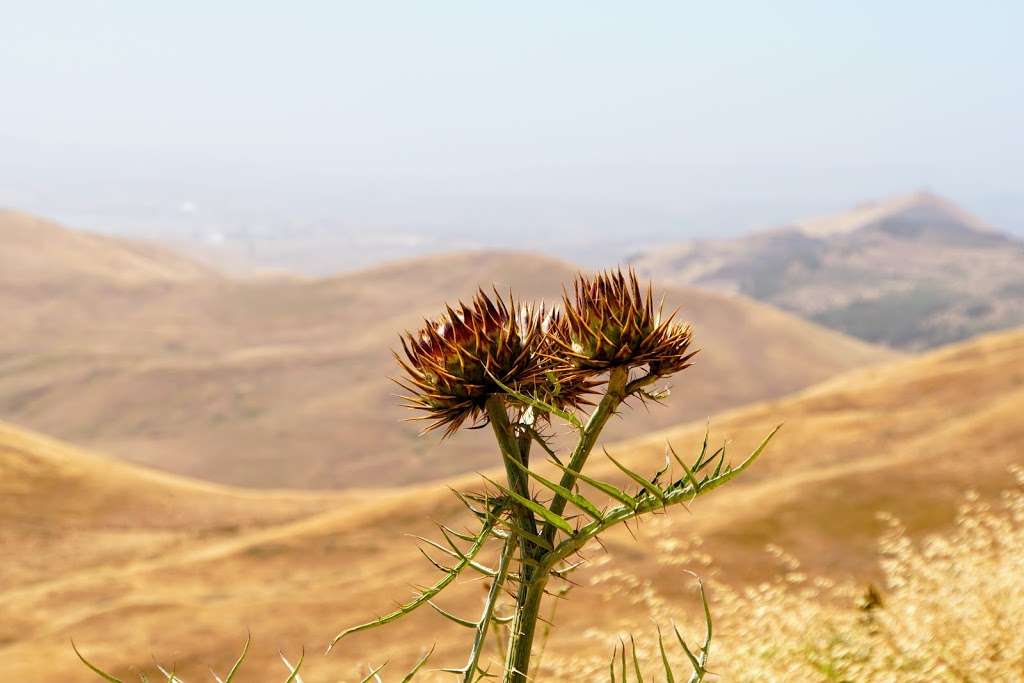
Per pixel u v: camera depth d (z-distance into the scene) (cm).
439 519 4231
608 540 2242
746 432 5138
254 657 2475
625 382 238
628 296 241
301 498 7969
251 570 4150
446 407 246
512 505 222
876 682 391
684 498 205
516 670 210
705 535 2878
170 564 4325
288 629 2731
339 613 2809
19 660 2767
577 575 1884
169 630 2912
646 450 4759
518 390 243
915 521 2980
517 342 245
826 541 2834
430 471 18562
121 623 3091
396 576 3291
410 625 2294
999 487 3222
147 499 7225
